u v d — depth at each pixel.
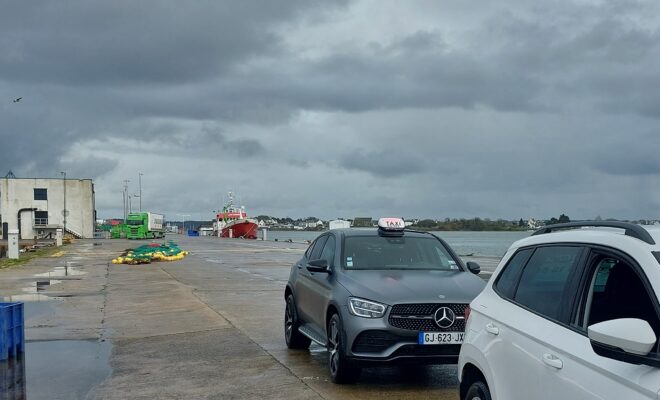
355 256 8.60
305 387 7.60
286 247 53.66
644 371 3.04
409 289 7.47
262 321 12.64
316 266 8.42
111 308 14.90
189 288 18.94
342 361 7.46
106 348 10.24
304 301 9.23
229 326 12.02
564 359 3.64
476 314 4.95
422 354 7.17
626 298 3.76
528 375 3.98
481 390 4.70
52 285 20.38
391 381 7.91
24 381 8.07
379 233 9.09
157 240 82.44
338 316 7.64
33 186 97.62
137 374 8.47
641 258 3.39
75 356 9.62
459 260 8.87
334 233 9.30
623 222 3.78
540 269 4.42
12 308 8.61
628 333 2.96
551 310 4.06
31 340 10.95
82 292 18.23
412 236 9.16
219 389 7.63
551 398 3.71
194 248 51.47
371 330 7.19
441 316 7.18
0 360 8.44
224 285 19.95
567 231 4.38
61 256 38.91
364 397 7.15
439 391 7.40
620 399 3.12
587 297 3.81
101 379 8.21
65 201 98.88
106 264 30.91
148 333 11.55
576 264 3.98
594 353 3.44
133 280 21.89
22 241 71.50
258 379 8.05
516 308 4.46
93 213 104.06
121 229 95.75
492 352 4.49
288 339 9.98
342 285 7.89
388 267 8.48
